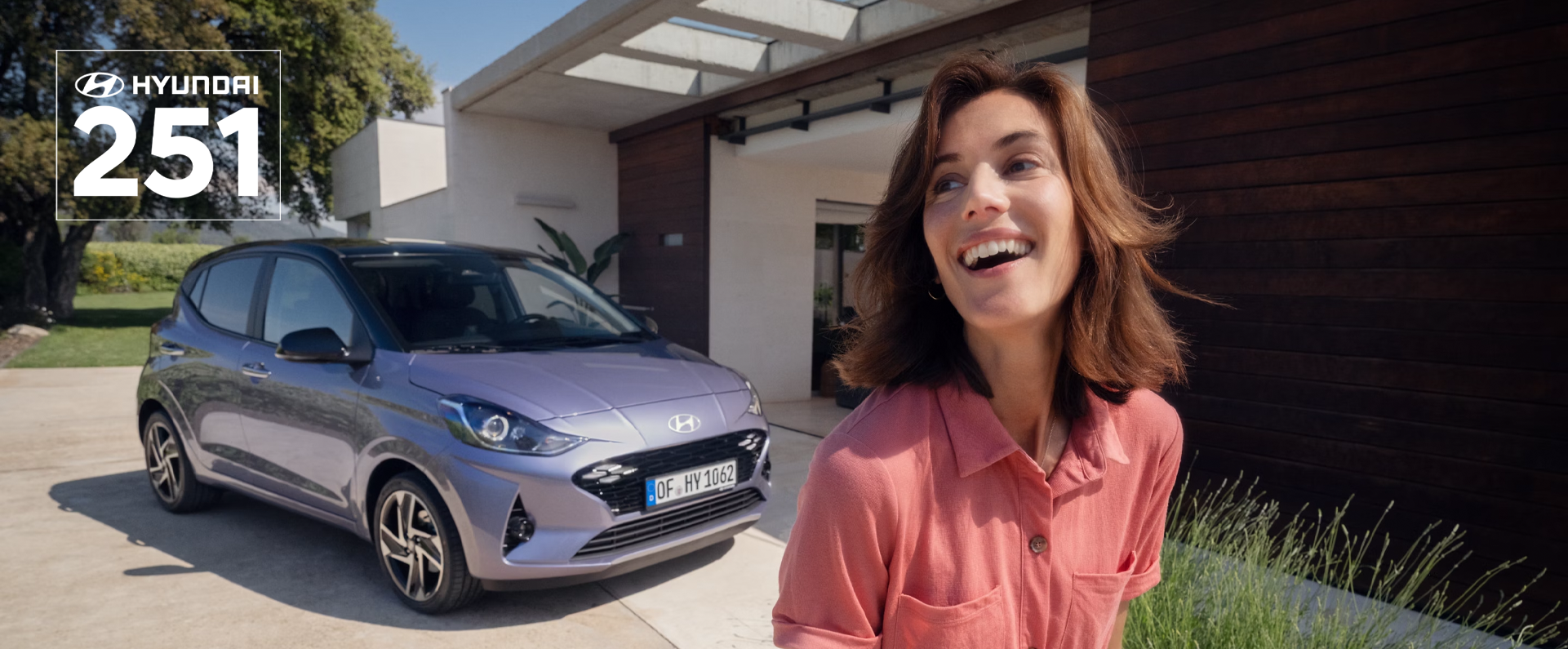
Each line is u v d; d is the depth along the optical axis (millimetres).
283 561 3580
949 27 5133
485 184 8352
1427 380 2979
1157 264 3826
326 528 4059
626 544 2916
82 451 5758
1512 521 2775
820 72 6277
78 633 2863
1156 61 3859
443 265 3820
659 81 7242
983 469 733
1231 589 2156
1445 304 2926
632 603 3135
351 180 15383
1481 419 2846
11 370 9977
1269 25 3416
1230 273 3574
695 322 7875
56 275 17438
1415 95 2980
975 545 738
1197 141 3689
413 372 3064
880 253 810
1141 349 813
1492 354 2812
